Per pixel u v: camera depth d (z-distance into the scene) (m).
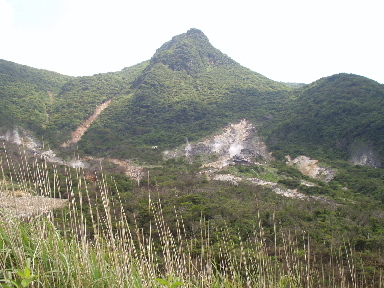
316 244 14.04
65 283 3.26
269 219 19.34
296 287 6.02
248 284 5.27
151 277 3.83
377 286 9.23
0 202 3.70
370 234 17.70
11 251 3.45
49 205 4.04
